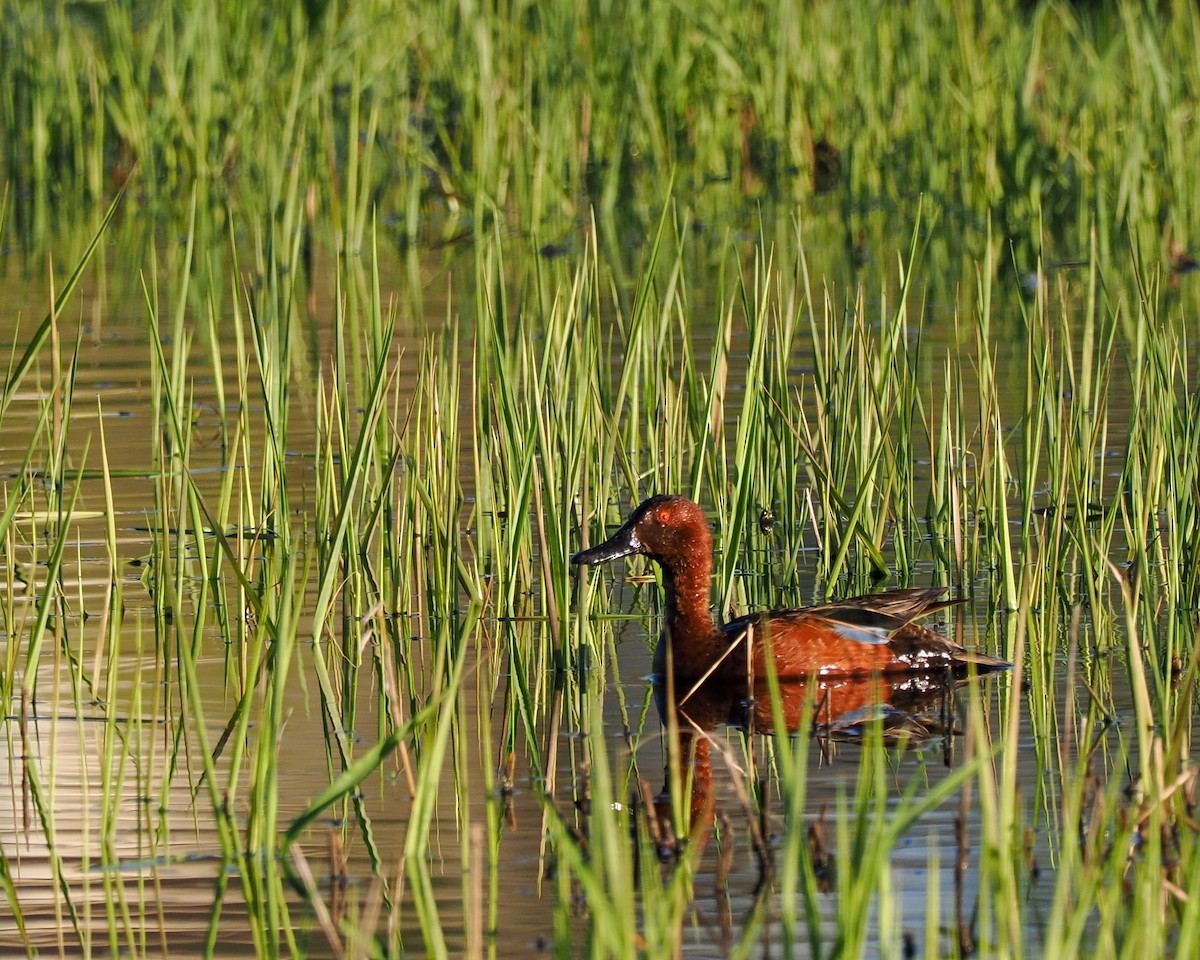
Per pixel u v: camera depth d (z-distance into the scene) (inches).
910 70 1137.4
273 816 343.0
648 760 406.3
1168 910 312.2
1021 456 629.3
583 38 1157.1
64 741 421.7
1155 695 430.6
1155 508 515.5
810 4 1213.7
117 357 760.3
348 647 489.1
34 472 608.1
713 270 916.0
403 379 719.1
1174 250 904.9
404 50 1082.7
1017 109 1046.4
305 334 802.2
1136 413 506.9
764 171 1152.8
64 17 1197.7
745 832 358.3
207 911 332.5
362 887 340.2
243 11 1159.6
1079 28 1195.9
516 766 404.2
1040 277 533.0
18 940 321.1
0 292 896.3
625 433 628.4
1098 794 327.3
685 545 470.0
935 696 450.0
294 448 639.1
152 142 1135.6
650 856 345.1
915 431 657.0
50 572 423.5
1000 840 294.2
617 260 926.4
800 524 562.9
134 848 361.7
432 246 1013.2
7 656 435.8
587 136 1130.0
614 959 276.5
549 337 489.4
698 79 1157.7
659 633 506.0
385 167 1125.7
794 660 458.9
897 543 533.0
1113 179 987.9
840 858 272.2
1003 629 493.0
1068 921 299.9
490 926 318.7
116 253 983.6
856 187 1090.7
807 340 772.6
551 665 476.4
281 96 1123.9
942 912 319.0
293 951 312.0
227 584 526.0
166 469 609.6
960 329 784.3
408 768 384.5
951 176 1103.0
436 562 504.7
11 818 379.9
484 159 1050.1
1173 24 1123.9
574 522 537.6
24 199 1143.6
